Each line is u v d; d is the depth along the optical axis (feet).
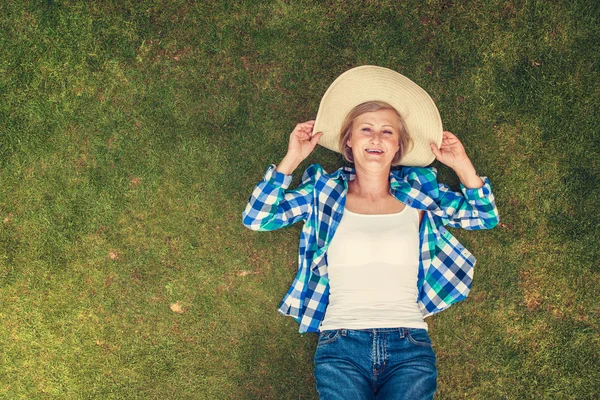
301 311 9.38
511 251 10.37
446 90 10.43
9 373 10.26
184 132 10.38
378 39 10.43
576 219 10.36
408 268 8.68
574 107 10.37
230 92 10.40
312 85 10.43
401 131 9.03
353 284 8.58
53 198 10.37
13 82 10.35
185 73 10.40
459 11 10.41
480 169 10.40
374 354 8.35
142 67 10.39
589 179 10.36
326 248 8.86
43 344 10.29
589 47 10.40
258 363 10.33
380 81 8.59
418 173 9.48
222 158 10.38
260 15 10.40
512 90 10.39
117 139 10.39
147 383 10.27
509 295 10.35
